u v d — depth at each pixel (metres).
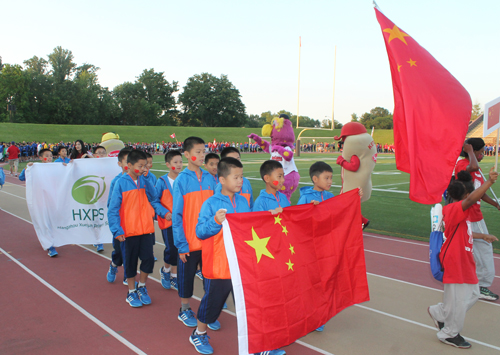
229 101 94.00
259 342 2.90
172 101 96.50
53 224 6.52
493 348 3.51
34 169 6.35
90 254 6.67
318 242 3.53
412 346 3.54
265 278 3.00
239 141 61.06
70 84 72.25
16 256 6.43
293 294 3.14
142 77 94.31
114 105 79.94
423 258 6.35
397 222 9.00
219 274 3.28
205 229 3.14
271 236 3.17
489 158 36.50
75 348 3.47
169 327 3.91
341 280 3.66
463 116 3.60
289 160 7.32
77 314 4.21
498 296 4.69
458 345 3.49
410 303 4.55
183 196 3.95
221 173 3.42
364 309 4.39
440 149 3.56
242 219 3.05
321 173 4.13
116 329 3.86
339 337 3.72
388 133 66.06
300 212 3.42
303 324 3.17
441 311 3.60
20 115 64.69
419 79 3.68
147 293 4.75
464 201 3.35
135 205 4.46
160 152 46.53
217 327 3.90
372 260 6.24
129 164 4.49
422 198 3.46
